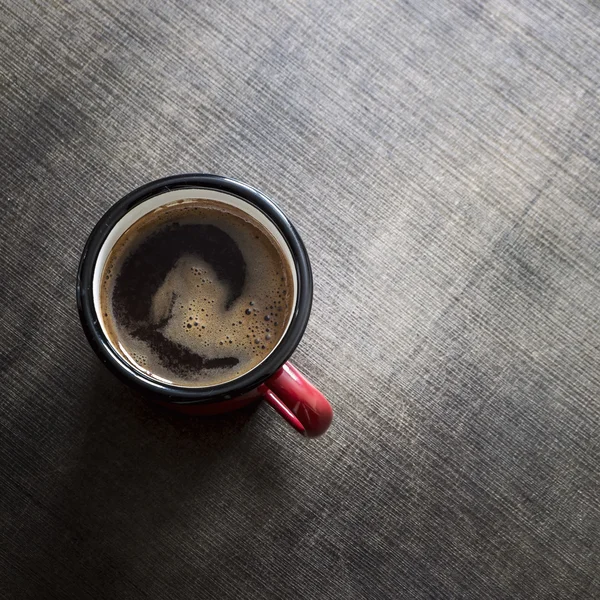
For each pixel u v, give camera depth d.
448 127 0.52
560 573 0.50
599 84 0.52
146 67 0.51
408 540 0.50
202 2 0.52
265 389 0.46
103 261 0.44
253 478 0.50
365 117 0.52
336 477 0.51
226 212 0.46
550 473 0.51
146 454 0.50
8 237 0.50
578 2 0.52
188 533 0.50
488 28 0.52
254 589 0.50
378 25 0.52
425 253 0.51
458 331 0.51
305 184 0.51
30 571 0.50
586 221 0.51
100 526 0.50
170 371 0.45
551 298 0.51
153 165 0.51
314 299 0.51
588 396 0.51
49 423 0.50
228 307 0.46
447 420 0.51
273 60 0.52
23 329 0.50
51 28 0.51
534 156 0.52
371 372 0.51
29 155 0.51
